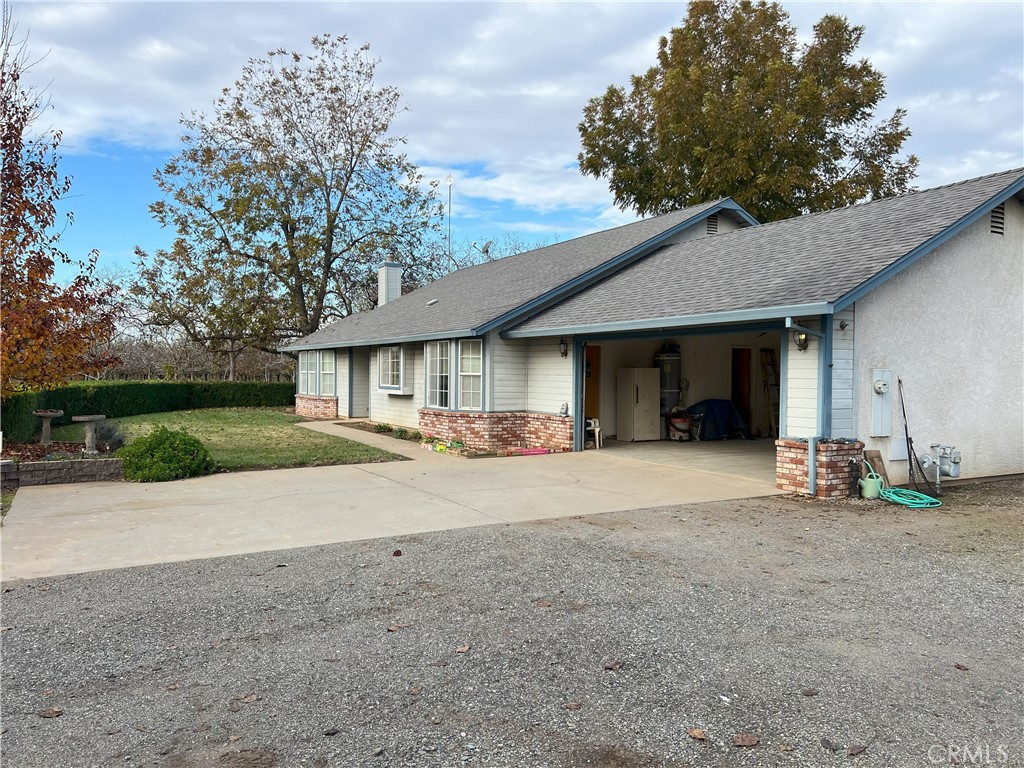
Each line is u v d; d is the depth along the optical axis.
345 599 5.08
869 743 3.12
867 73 26.28
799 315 8.48
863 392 9.45
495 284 18.80
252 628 4.52
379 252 32.78
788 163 24.84
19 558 6.17
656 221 18.00
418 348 18.31
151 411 24.59
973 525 7.62
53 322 10.92
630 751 3.06
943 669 3.91
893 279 9.72
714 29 27.62
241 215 29.34
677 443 15.32
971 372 10.64
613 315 11.92
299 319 31.38
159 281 29.42
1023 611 4.88
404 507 8.51
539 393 14.78
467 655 4.08
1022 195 10.83
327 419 22.88
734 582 5.50
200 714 3.38
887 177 26.86
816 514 8.14
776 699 3.54
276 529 7.31
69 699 3.54
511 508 8.46
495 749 3.07
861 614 4.80
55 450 11.84
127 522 7.59
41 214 10.99
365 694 3.59
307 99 31.14
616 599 5.07
